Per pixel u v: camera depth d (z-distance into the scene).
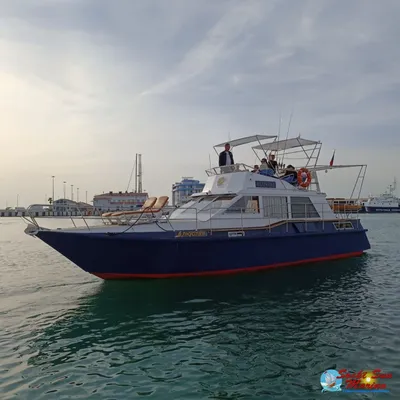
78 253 10.93
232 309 9.30
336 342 7.14
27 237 39.84
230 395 5.39
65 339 7.59
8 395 5.44
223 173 14.68
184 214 13.37
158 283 11.56
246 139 15.17
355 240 16.73
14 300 10.70
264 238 13.14
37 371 6.21
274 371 6.07
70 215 12.86
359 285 11.66
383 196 125.06
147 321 8.57
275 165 16.08
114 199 79.62
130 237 10.82
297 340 7.30
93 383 5.80
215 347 7.06
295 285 11.59
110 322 8.55
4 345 7.30
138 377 5.97
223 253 12.27
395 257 17.38
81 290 11.84
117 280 11.60
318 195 15.59
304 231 14.60
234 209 13.08
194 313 9.06
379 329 7.76
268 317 8.68
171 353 6.84
